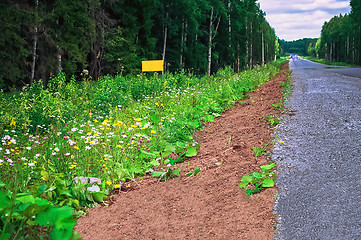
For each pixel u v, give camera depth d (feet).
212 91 34.71
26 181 13.00
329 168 13.30
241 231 9.80
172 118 22.31
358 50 203.10
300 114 22.77
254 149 15.79
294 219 10.05
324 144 16.16
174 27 100.12
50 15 57.82
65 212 9.51
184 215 11.10
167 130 20.84
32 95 28.81
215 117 26.40
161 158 16.83
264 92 36.45
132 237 10.04
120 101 31.09
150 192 13.24
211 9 115.34
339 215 9.95
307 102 27.30
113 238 10.04
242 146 17.33
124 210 11.84
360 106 24.61
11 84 55.93
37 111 24.50
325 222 9.71
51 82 34.96
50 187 12.34
